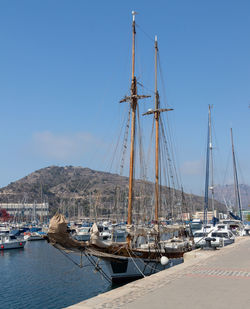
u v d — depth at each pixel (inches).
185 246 1444.4
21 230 4717.0
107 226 3732.8
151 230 1270.9
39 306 1133.7
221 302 479.5
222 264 869.2
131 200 1336.1
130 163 1382.9
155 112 1863.9
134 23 1515.7
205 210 2551.7
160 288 586.9
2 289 1401.3
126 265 1133.1
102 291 1277.1
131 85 1473.9
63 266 1921.8
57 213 998.4
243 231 2220.7
